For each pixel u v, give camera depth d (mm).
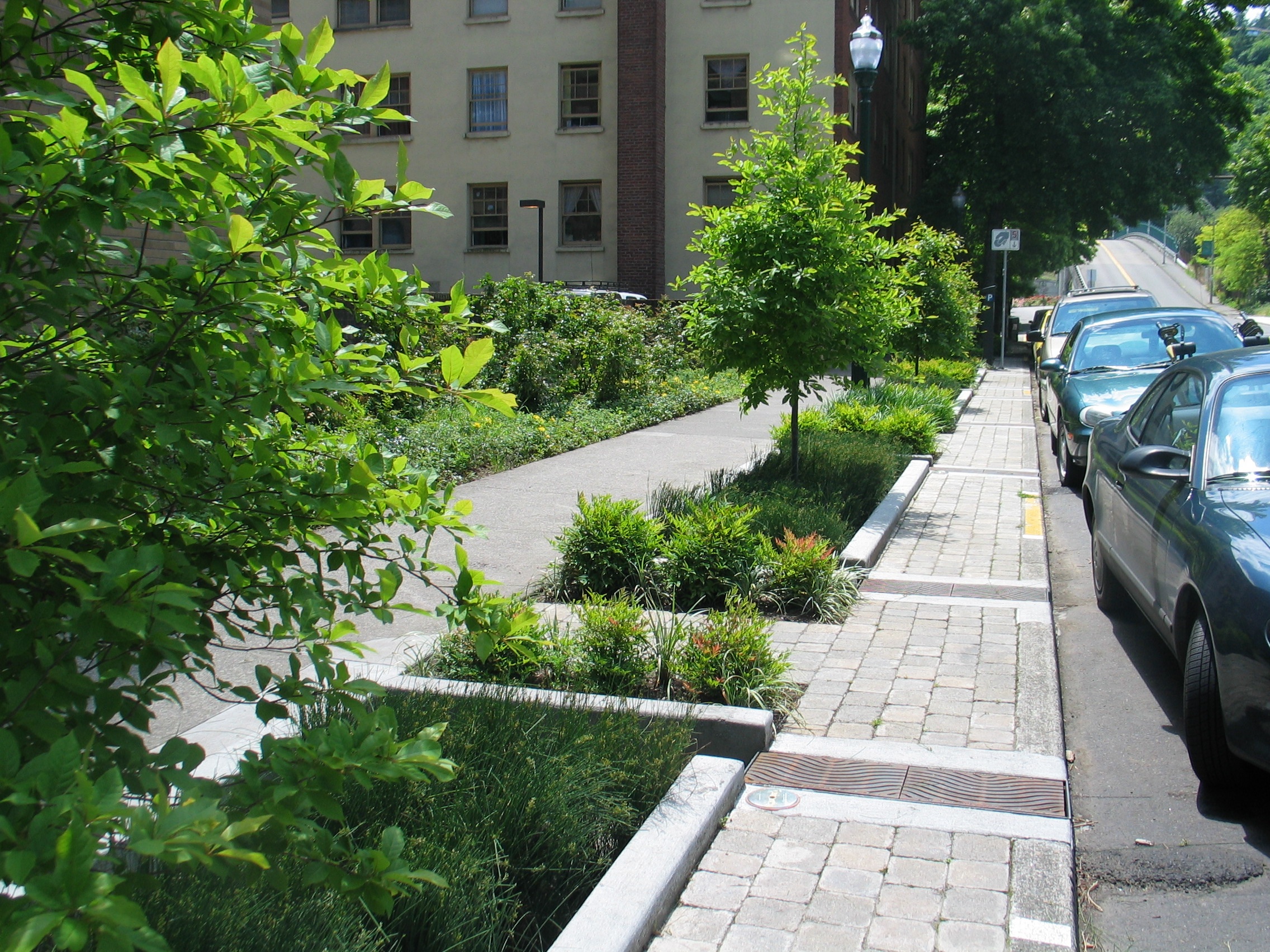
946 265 19625
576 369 16938
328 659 2326
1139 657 6352
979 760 4605
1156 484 5789
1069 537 9812
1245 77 75188
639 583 6902
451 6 30453
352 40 31297
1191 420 5902
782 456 10734
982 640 6289
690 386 19078
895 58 39531
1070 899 3527
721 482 9828
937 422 16734
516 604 2633
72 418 2064
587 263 30094
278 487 2309
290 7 31734
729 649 5230
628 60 28828
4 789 1636
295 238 2285
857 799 4262
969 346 21312
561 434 13500
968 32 35438
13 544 1740
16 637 1885
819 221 9172
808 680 5637
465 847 3334
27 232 2109
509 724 4215
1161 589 5371
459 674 5180
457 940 3037
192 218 2244
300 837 2008
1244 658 4062
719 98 29297
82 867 1457
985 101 36250
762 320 9328
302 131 2199
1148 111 34875
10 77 2094
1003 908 3475
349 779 3463
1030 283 51406
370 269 2404
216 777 3746
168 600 1794
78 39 2307
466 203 30938
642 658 5387
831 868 3732
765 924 3391
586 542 7035
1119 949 3422
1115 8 36344
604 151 29734
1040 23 34469
